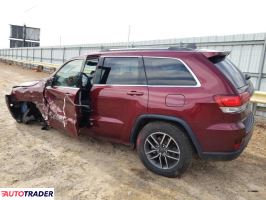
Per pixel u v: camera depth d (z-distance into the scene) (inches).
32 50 1321.4
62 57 1002.7
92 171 165.6
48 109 216.4
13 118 270.5
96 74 182.7
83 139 220.2
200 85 143.3
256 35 351.3
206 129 141.1
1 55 2253.9
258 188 153.6
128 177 159.2
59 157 184.5
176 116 147.5
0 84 558.9
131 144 172.6
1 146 200.4
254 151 210.8
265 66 343.9
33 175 157.6
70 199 134.6
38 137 221.9
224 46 396.8
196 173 167.3
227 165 181.8
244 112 146.9
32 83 241.0
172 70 153.2
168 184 152.4
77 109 182.2
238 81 154.4
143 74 162.6
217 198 140.9
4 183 147.4
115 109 171.8
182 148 149.4
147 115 156.7
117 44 685.9
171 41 500.4
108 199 135.9
